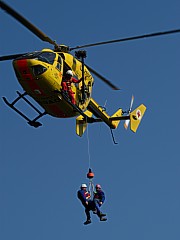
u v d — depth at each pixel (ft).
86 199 111.65
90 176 113.09
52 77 110.42
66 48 118.62
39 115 116.37
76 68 118.32
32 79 109.40
